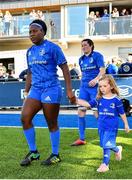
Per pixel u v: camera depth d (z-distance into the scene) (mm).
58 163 4938
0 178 4199
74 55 23375
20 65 19141
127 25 21453
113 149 4758
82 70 6652
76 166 4773
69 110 13094
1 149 5977
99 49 23219
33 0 24438
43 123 9727
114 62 14242
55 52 4840
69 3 23109
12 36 22734
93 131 7980
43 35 4914
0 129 8555
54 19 23219
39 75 4883
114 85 4836
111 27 21734
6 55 19422
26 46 24531
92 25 22125
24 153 5645
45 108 4863
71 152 5668
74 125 9164
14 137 7234
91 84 6336
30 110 4914
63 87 13242
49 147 6070
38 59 4859
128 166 4773
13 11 25422
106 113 4809
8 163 4973
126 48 22781
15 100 14203
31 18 22312
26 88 5391
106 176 4258
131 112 10930
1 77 15023
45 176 4277
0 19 22859
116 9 21828
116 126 4820
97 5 23406
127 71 12234
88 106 4945
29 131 4988
